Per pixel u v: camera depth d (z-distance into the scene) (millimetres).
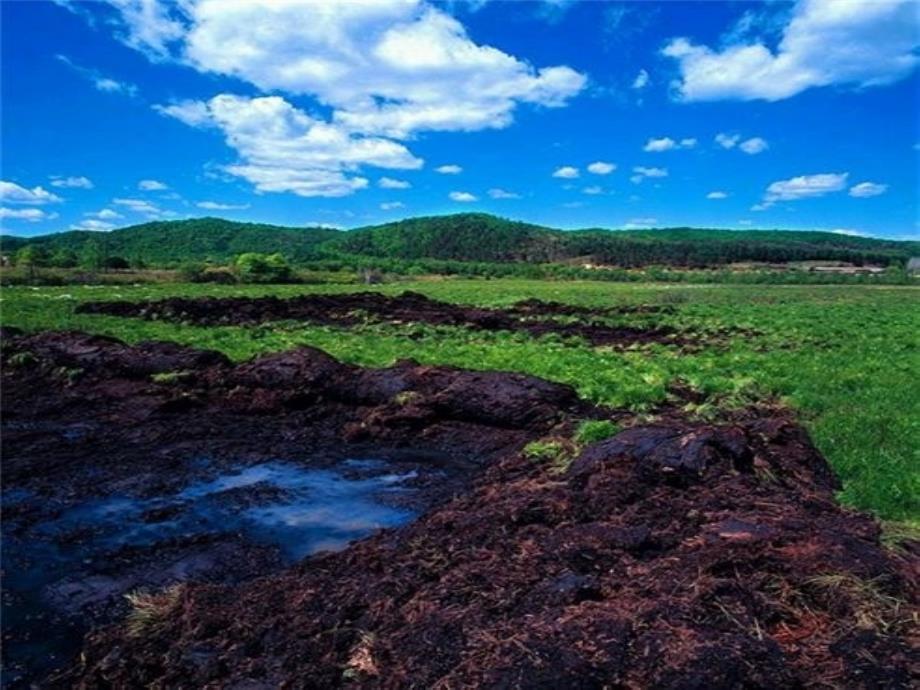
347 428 15414
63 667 6918
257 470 12945
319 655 6223
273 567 9039
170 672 6324
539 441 12875
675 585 6328
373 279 88125
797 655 5422
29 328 29812
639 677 5035
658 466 10031
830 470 11336
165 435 15109
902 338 30266
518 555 7559
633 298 62188
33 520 10469
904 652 5328
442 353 23844
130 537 9922
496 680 5074
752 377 18891
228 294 55062
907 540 7789
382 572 7777
